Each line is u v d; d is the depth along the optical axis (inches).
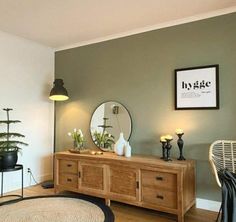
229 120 111.1
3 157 124.3
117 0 104.6
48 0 104.3
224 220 84.8
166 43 128.6
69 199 105.8
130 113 139.2
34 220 83.0
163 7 110.9
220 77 113.7
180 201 99.5
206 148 116.0
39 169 161.8
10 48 146.7
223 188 86.7
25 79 154.8
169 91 127.0
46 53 168.6
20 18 122.6
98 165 122.8
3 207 95.4
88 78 157.2
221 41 113.9
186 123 121.6
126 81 141.4
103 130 147.9
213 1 105.4
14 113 148.1
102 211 90.7
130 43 140.6
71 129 163.6
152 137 131.1
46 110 167.6
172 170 101.7
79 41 158.2
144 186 109.3
